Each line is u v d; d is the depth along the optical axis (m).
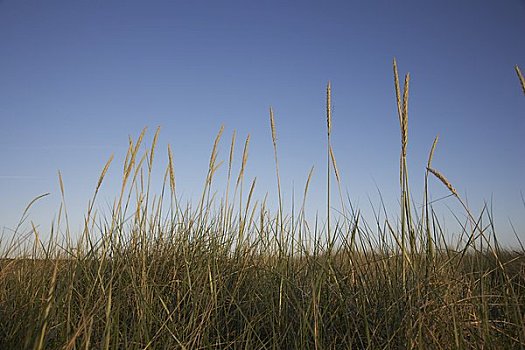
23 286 1.50
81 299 1.42
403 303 1.34
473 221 1.30
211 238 1.89
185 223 1.98
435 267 1.45
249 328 1.36
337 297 1.46
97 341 1.29
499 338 1.24
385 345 1.27
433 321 1.29
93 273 1.61
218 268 1.66
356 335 1.38
